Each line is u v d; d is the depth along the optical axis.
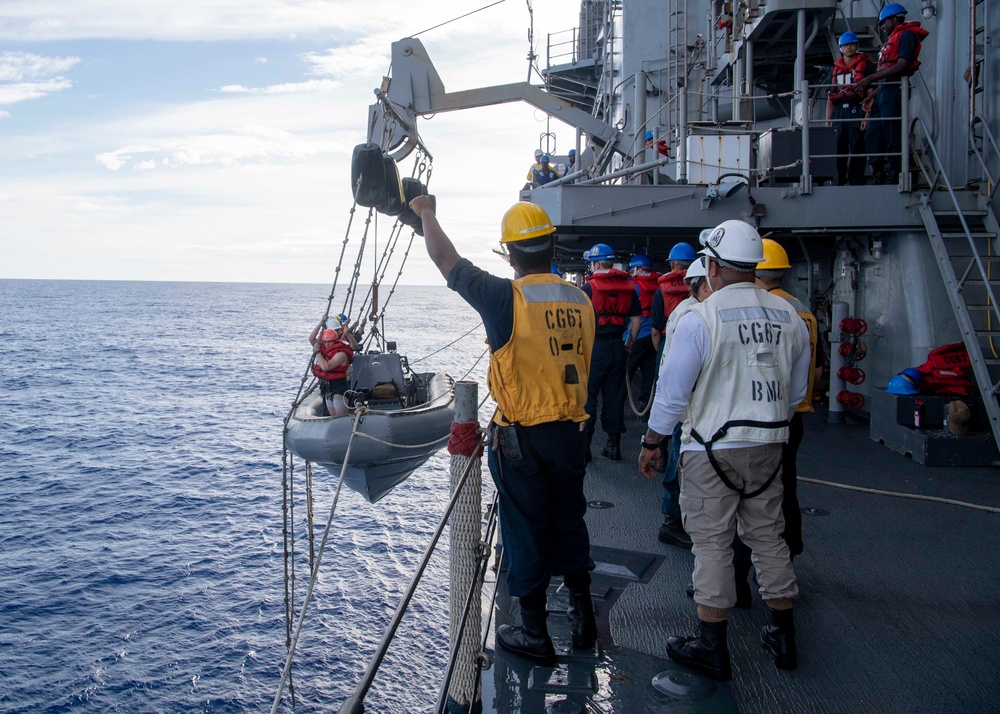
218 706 12.23
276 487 25.77
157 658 13.84
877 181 8.27
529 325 2.85
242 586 16.98
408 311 197.50
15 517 23.14
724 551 3.02
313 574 6.18
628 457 6.90
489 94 11.80
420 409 9.03
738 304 2.94
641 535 4.80
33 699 12.71
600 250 6.74
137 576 17.97
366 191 3.00
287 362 72.56
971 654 3.27
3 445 34.31
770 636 3.20
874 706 2.86
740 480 2.97
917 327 7.96
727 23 11.48
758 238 3.00
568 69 24.03
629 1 15.62
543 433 2.92
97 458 31.45
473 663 2.87
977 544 4.67
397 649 13.34
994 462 6.51
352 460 8.52
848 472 6.41
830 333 9.62
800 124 8.59
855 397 8.55
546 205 8.41
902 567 4.31
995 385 6.61
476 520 2.90
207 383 57.44
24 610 16.16
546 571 3.10
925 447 6.57
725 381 2.93
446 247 2.91
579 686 2.99
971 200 7.77
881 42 9.37
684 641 3.18
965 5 8.30
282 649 13.76
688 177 8.71
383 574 16.92
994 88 8.09
